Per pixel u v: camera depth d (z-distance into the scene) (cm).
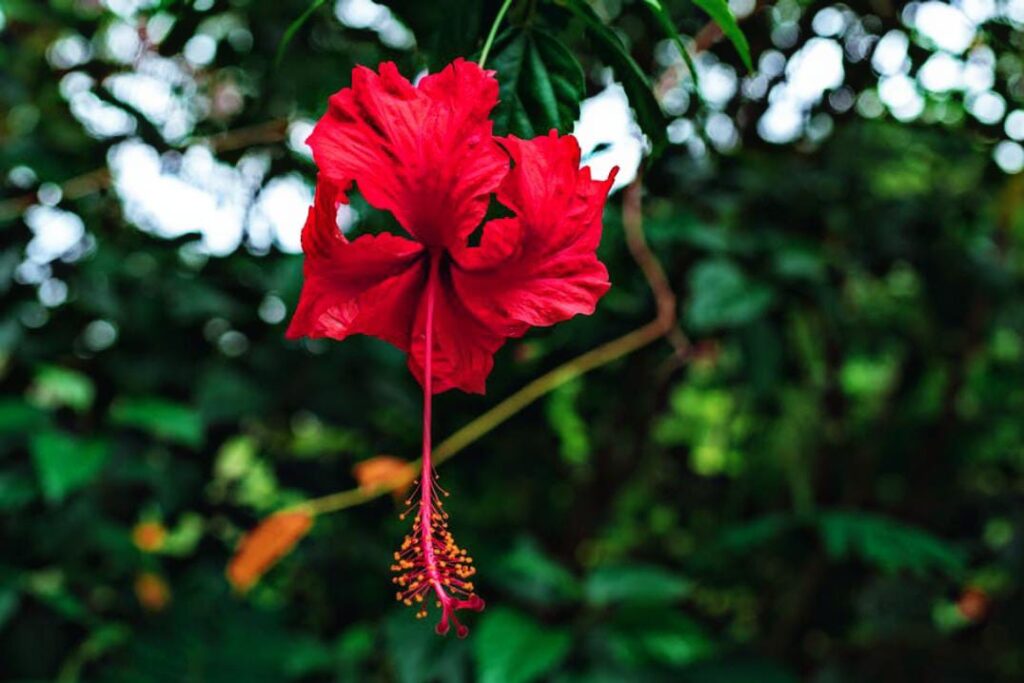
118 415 83
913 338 119
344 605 104
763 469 129
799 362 104
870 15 64
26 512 87
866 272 100
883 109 67
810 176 93
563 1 46
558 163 42
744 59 46
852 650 131
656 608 97
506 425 95
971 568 123
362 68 41
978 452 130
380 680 108
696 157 78
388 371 91
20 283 86
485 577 99
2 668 88
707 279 80
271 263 86
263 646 95
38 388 93
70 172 79
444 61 47
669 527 135
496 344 44
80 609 88
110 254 87
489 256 42
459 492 110
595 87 65
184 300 89
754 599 135
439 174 41
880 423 127
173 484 93
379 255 43
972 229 102
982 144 69
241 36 74
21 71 97
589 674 95
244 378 91
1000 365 128
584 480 112
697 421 130
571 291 42
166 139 78
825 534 95
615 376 98
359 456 101
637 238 67
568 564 109
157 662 91
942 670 129
